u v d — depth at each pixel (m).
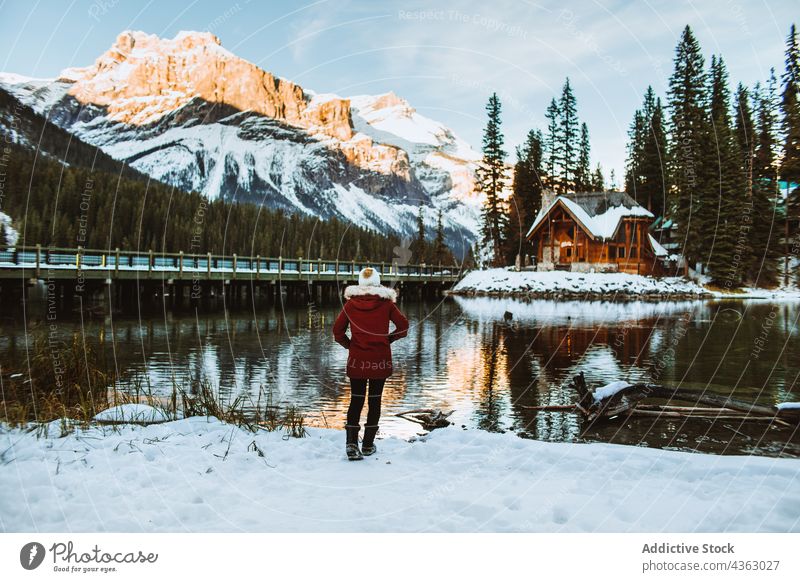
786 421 7.17
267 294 39.12
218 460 4.23
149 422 5.49
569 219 43.81
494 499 3.50
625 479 3.88
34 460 4.11
